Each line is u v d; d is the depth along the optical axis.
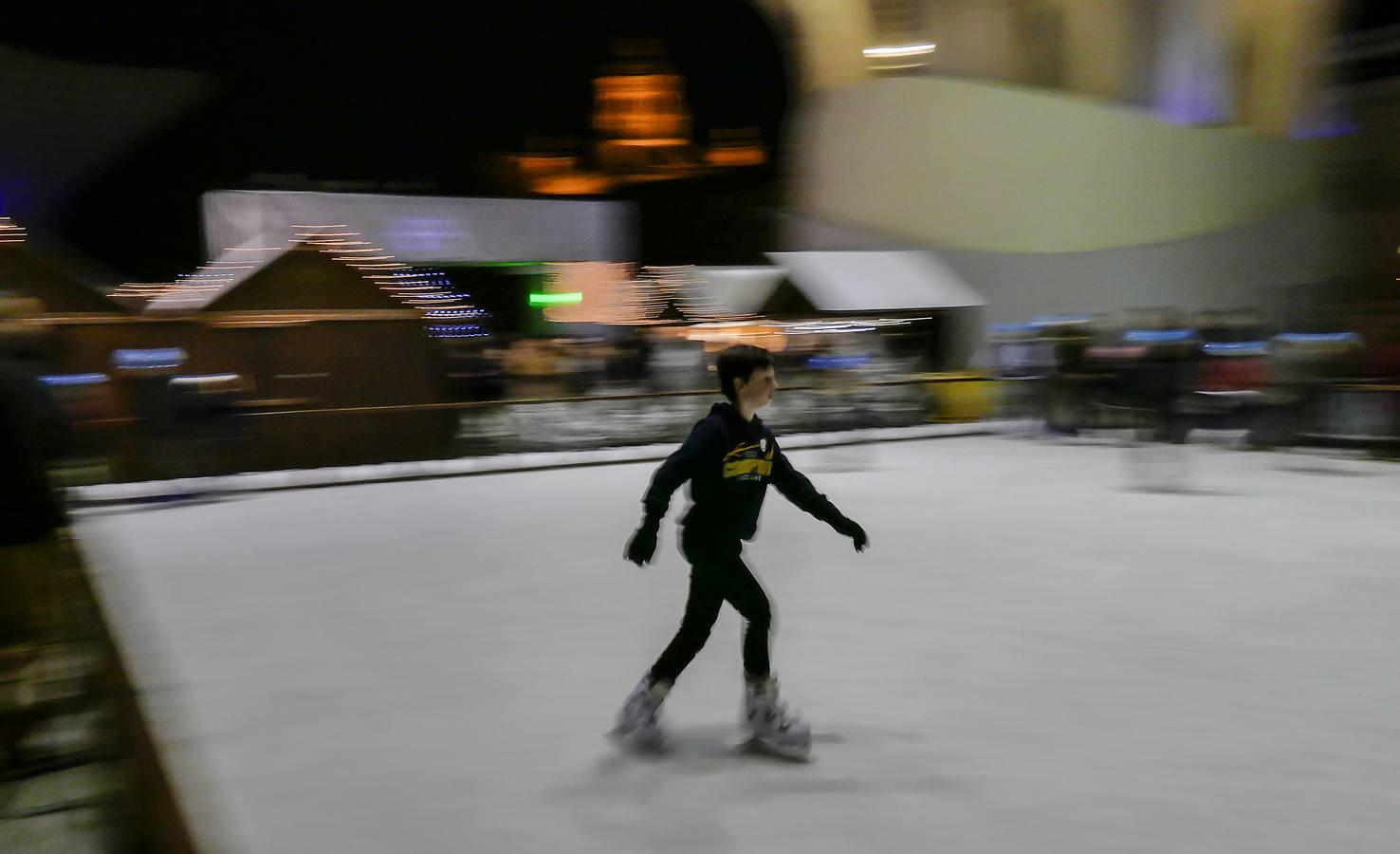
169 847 2.21
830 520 3.90
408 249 22.06
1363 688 4.59
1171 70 20.52
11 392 4.38
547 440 15.29
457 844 3.19
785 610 6.19
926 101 23.08
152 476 12.38
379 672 5.12
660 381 18.33
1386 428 13.32
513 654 5.41
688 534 3.87
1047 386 16.62
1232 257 19.86
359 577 7.46
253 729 4.30
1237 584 6.73
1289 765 3.71
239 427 13.05
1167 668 4.93
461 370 16.02
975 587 6.73
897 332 22.06
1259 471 12.50
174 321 12.98
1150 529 8.81
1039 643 5.39
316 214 20.97
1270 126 19.59
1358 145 18.50
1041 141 21.66
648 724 3.94
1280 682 4.69
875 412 17.66
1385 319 14.71
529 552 8.34
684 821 3.32
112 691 3.21
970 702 4.48
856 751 3.93
